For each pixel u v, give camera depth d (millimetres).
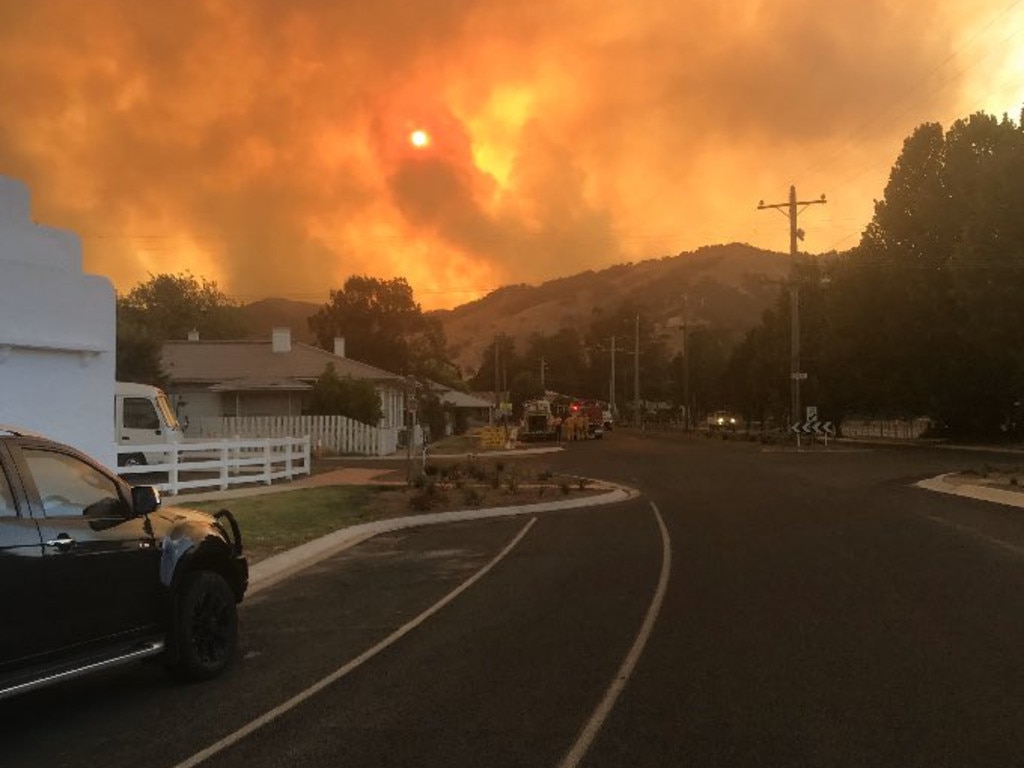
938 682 6977
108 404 15508
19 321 13984
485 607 10195
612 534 16281
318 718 6422
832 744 5695
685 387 83938
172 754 5781
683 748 5668
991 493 21938
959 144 52656
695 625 8984
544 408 63094
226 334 82500
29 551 6000
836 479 27844
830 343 59500
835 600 10047
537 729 6074
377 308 86250
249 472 26594
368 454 41969
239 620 9820
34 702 6949
